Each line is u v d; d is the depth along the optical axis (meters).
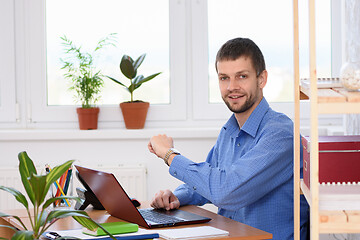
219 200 2.14
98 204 2.40
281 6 3.58
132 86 3.44
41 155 3.44
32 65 3.58
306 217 2.28
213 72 3.62
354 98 1.41
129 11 3.60
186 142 3.45
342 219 1.43
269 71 3.60
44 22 3.57
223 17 3.59
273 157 2.15
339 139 1.78
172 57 3.59
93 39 3.59
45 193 1.56
